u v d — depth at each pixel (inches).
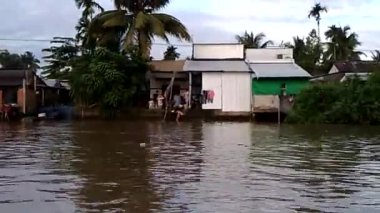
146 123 1296.8
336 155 630.5
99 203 355.9
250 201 362.3
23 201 363.9
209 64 1531.7
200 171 500.4
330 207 345.4
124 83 1457.9
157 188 410.9
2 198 374.3
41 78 1761.8
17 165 543.2
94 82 1418.6
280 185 426.0
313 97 1284.4
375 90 1222.3
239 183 435.2
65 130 1050.1
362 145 751.7
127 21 1571.1
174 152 658.2
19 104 1485.0
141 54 1524.4
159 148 705.6
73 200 366.3
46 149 695.1
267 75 1430.9
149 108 1467.8
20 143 779.4
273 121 1382.9
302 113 1291.8
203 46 1599.4
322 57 2539.4
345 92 1262.3
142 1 1579.7
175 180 448.8
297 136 908.6
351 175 480.1
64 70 1841.8
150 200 365.1
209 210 334.3
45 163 557.6
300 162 567.2
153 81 1568.7
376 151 673.0
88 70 1457.9
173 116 1432.1
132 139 840.9
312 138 866.1
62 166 534.3
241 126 1186.6
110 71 1418.6
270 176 472.1
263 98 1408.7
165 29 1592.0
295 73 1449.3
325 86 1288.1
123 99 1432.1
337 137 887.7
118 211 331.6
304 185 426.9
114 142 790.5
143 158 597.9
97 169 512.7
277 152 660.7
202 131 1024.2
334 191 401.4
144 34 1544.0
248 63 1553.9
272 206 347.3
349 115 1226.0
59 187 416.5
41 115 1438.2
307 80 1446.9
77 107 1471.5
